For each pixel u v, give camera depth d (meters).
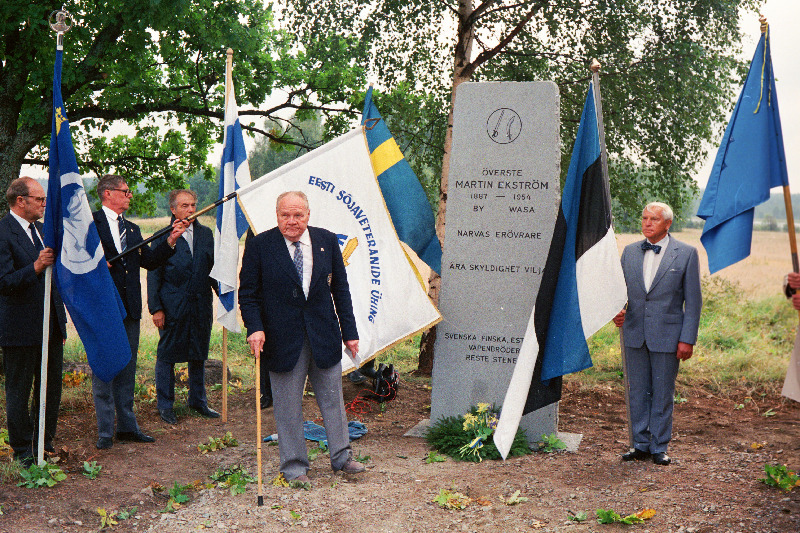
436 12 10.28
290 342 4.70
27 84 9.70
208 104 10.73
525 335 5.31
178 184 12.79
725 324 11.64
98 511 4.18
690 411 7.12
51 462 5.05
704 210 4.46
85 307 4.90
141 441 5.77
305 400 7.29
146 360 8.91
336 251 4.94
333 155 5.86
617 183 10.50
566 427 6.44
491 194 5.86
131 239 5.71
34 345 4.93
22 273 4.71
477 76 10.25
